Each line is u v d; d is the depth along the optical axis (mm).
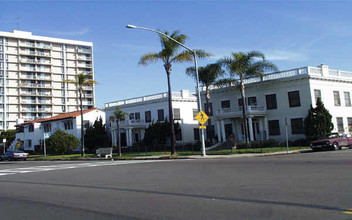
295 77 36312
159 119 49875
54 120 60344
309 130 33688
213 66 37125
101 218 6941
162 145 42438
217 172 14148
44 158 43469
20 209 8367
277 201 7605
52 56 106188
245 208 7105
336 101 37594
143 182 12273
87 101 111812
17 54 100375
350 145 28250
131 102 54281
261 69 34594
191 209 7305
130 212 7348
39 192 11156
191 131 50500
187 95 51250
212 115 45031
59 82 106938
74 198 9578
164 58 31016
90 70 113938
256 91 40031
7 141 79000
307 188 8953
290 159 18781
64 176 16156
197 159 25328
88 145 52719
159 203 8164
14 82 99250
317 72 36625
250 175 12391
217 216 6570
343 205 6887
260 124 39531
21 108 99875
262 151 28625
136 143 48531
